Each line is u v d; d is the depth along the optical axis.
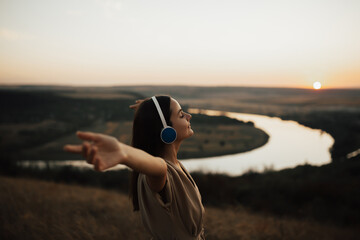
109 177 19.52
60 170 22.45
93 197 6.49
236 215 6.36
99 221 4.28
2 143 62.72
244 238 4.05
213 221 4.80
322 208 11.23
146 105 1.19
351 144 67.75
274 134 94.75
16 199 4.78
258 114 152.50
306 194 14.38
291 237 4.57
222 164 53.81
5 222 3.49
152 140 1.17
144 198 1.13
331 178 20.98
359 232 7.60
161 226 1.12
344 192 14.08
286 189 15.21
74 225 3.75
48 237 3.26
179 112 1.23
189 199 1.14
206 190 14.65
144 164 0.78
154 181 0.95
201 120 102.56
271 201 12.70
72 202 5.48
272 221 5.35
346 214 10.29
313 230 5.63
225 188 15.30
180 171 1.15
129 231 3.87
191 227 1.15
